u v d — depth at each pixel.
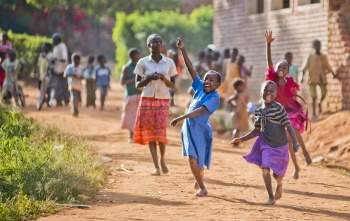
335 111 31.97
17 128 22.91
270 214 14.79
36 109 40.38
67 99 42.97
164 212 14.64
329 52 34.19
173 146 27.20
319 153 25.98
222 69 42.28
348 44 33.12
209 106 16.80
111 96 58.59
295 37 40.28
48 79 40.28
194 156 16.72
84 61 90.94
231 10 46.72
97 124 34.47
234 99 30.42
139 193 17.08
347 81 32.44
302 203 16.39
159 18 76.81
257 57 44.03
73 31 94.50
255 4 45.06
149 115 20.31
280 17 41.62
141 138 20.34
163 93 20.34
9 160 17.70
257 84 44.00
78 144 22.67
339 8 34.06
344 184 19.50
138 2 91.38
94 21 98.75
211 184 18.72
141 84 20.27
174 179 19.34
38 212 14.27
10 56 38.22
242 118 30.36
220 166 22.23
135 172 20.48
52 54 41.09
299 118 19.95
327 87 33.91
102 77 44.56
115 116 39.69
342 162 24.00
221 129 34.94
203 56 50.06
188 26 77.44
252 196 17.11
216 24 48.38
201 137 16.86
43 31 85.06
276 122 16.22
